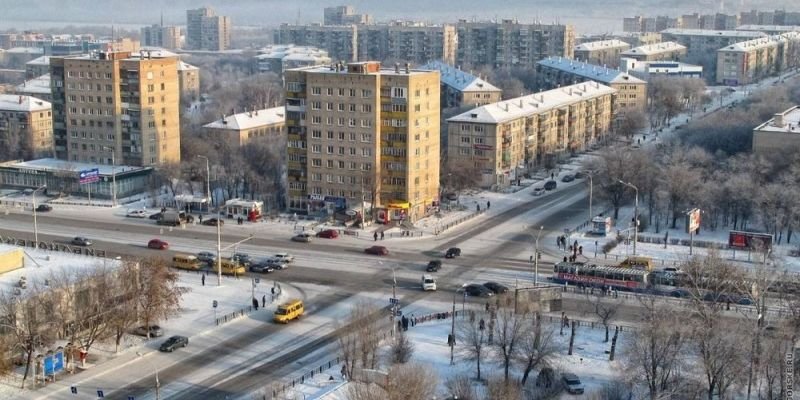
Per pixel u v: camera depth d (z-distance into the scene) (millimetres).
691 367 127500
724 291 162125
